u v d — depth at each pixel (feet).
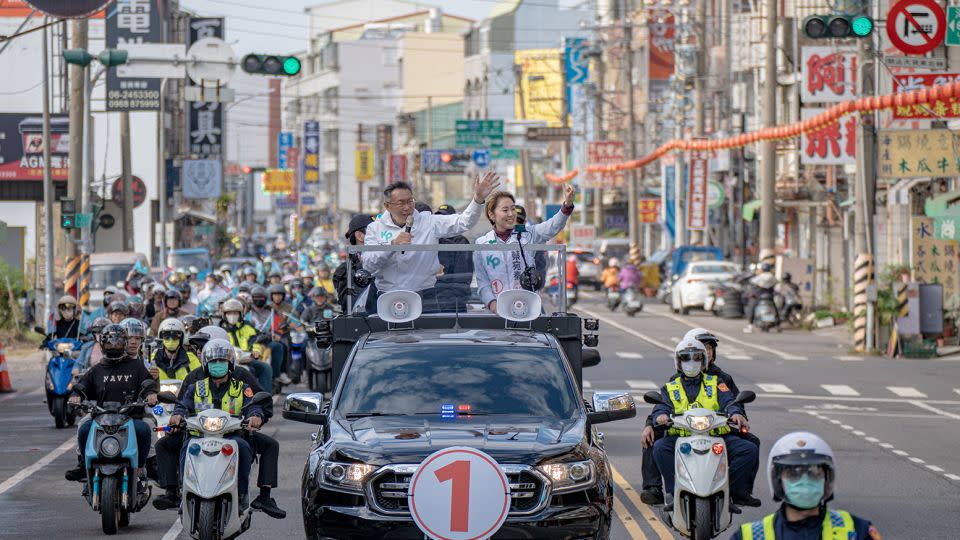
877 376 196.44
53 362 143.13
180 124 488.85
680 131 447.01
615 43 590.55
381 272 89.45
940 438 133.28
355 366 73.67
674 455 78.07
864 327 236.02
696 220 397.39
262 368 144.05
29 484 107.24
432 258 90.58
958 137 237.04
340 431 68.13
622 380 186.09
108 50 223.10
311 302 179.83
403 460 63.98
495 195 91.76
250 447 80.59
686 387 79.97
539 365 73.36
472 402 70.64
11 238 409.28
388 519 63.26
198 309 180.75
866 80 250.98
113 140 448.65
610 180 530.27
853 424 143.84
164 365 106.01
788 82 352.69
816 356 231.09
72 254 235.40
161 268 311.68
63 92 422.00
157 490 104.06
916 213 292.20
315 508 65.31
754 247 437.99
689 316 337.93
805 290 320.09
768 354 234.58
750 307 289.12
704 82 415.44
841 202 349.61
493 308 89.25
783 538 44.06
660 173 545.03
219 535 76.18
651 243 603.26
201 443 76.43
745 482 78.28
